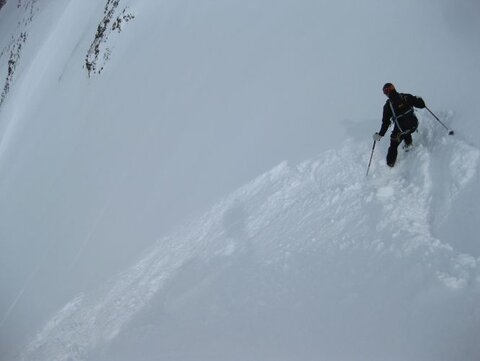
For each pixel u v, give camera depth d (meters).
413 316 4.07
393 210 5.75
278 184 7.97
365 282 4.84
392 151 6.54
